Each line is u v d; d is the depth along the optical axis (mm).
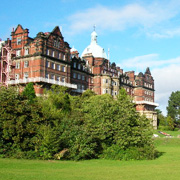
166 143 71125
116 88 103812
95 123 42312
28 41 75500
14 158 34531
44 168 29453
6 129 35094
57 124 38719
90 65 99812
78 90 87938
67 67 80500
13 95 38188
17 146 35344
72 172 28062
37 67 71312
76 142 37562
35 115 38031
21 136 35719
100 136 40688
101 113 42594
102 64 100250
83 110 51031
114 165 35000
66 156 37438
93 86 98938
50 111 41469
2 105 36250
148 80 131125
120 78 113625
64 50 80062
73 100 63094
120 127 41406
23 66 74312
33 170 27797
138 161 40031
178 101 140250
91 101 58875
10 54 76500
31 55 72438
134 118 43906
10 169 27438
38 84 69938
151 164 37094
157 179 26453
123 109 43219
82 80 93312
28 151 35625
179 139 75250
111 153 40531
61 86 70125
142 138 43000
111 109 42812
